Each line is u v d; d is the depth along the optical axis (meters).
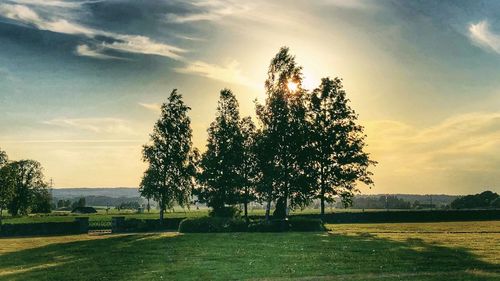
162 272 27.38
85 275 27.27
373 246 37.03
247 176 68.88
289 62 68.38
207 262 30.52
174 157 71.25
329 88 77.44
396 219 79.75
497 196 124.12
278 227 55.03
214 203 67.94
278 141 65.75
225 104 70.56
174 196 71.56
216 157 68.00
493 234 47.25
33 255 37.25
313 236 46.78
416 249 34.72
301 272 26.42
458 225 65.31
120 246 40.78
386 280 23.78
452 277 24.22
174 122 72.38
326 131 75.75
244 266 28.66
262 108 68.19
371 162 75.38
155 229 68.81
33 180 129.00
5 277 27.61
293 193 67.81
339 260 30.34
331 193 74.69
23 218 98.12
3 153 90.81
